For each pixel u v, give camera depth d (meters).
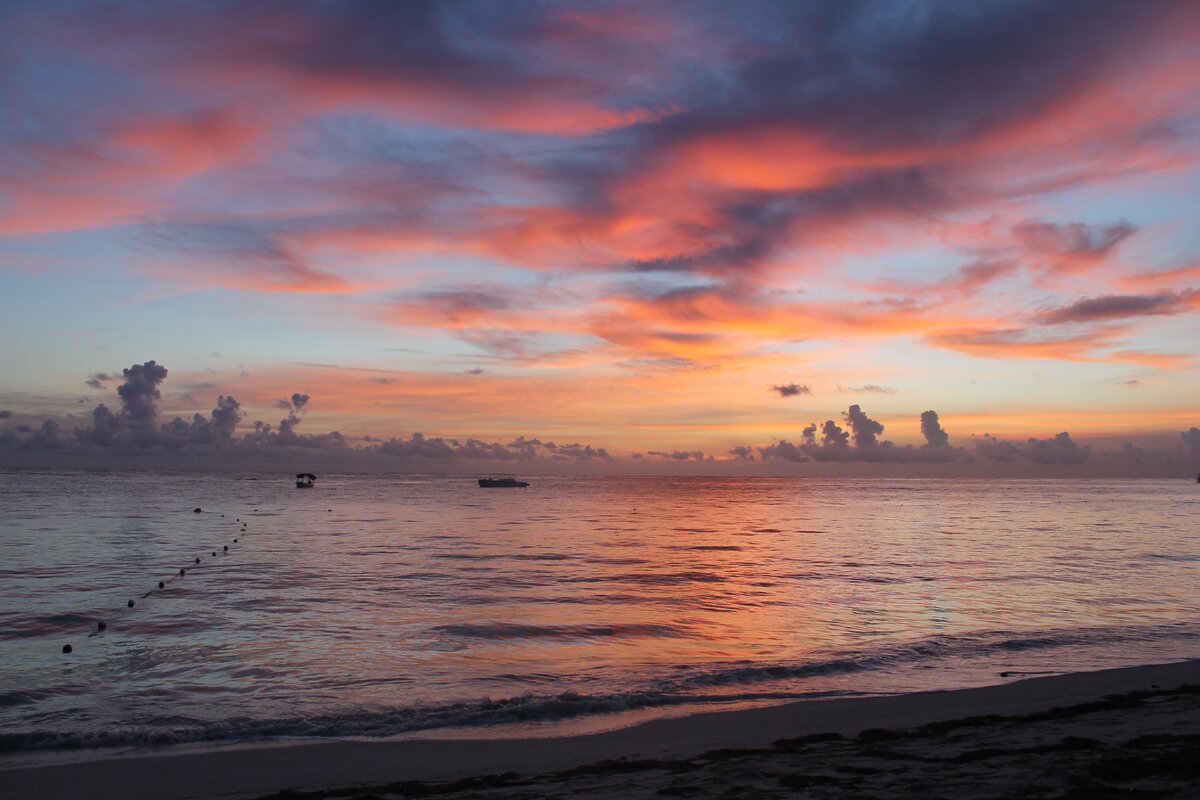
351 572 39.44
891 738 12.48
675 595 32.47
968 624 25.77
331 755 12.75
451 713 15.43
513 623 25.67
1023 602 30.45
